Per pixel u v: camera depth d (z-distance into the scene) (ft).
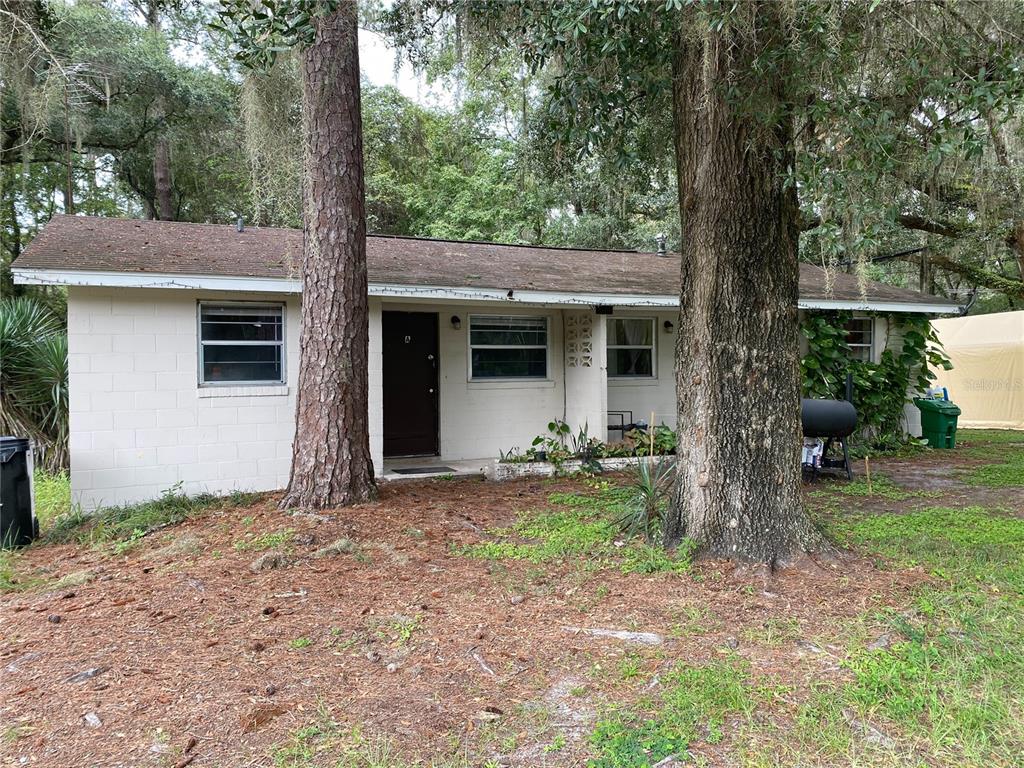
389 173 69.97
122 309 23.75
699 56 15.47
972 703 9.28
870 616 12.39
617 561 15.71
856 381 36.55
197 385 24.98
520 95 26.63
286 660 10.83
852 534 18.11
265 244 29.50
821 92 15.01
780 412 15.42
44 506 24.40
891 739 8.52
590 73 18.44
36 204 59.72
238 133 49.70
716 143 15.26
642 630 11.92
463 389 33.04
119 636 11.86
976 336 54.95
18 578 15.92
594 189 40.88
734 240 15.30
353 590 14.07
